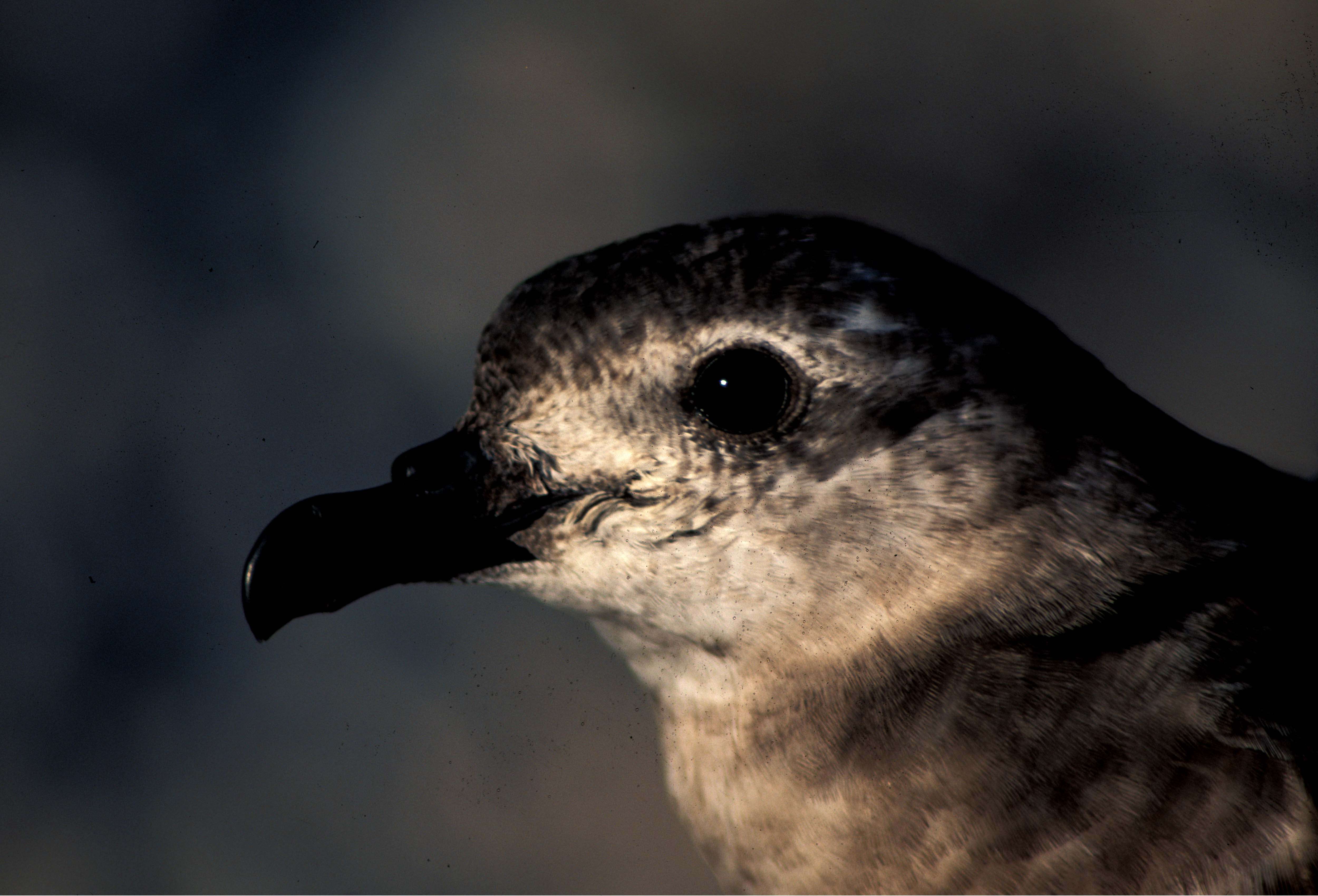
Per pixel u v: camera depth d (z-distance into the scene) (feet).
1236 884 6.53
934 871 6.57
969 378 6.57
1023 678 6.56
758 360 6.57
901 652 6.57
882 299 6.57
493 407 6.60
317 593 6.61
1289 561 6.58
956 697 6.56
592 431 6.59
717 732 6.61
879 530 6.57
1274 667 6.55
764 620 6.59
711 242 6.59
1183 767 6.54
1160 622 6.56
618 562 6.59
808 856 6.59
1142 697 6.55
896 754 6.57
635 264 6.59
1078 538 6.56
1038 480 6.56
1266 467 6.64
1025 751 6.55
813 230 6.59
